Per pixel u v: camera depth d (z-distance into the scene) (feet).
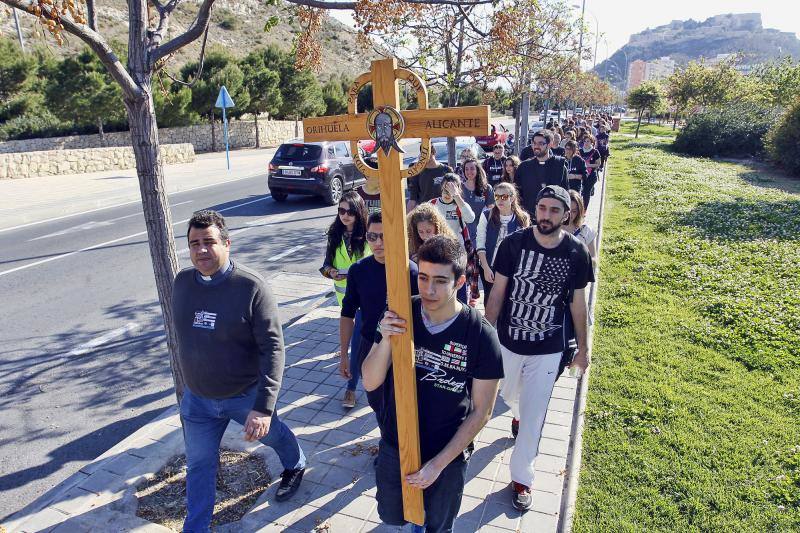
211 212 9.77
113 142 97.40
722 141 85.87
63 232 39.11
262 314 9.91
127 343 20.76
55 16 9.63
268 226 40.45
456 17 26.68
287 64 120.16
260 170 75.10
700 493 11.66
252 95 112.06
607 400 15.34
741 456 12.81
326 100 138.62
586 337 11.51
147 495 11.91
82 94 85.25
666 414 14.60
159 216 12.08
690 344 18.94
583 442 13.52
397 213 7.66
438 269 7.38
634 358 18.02
